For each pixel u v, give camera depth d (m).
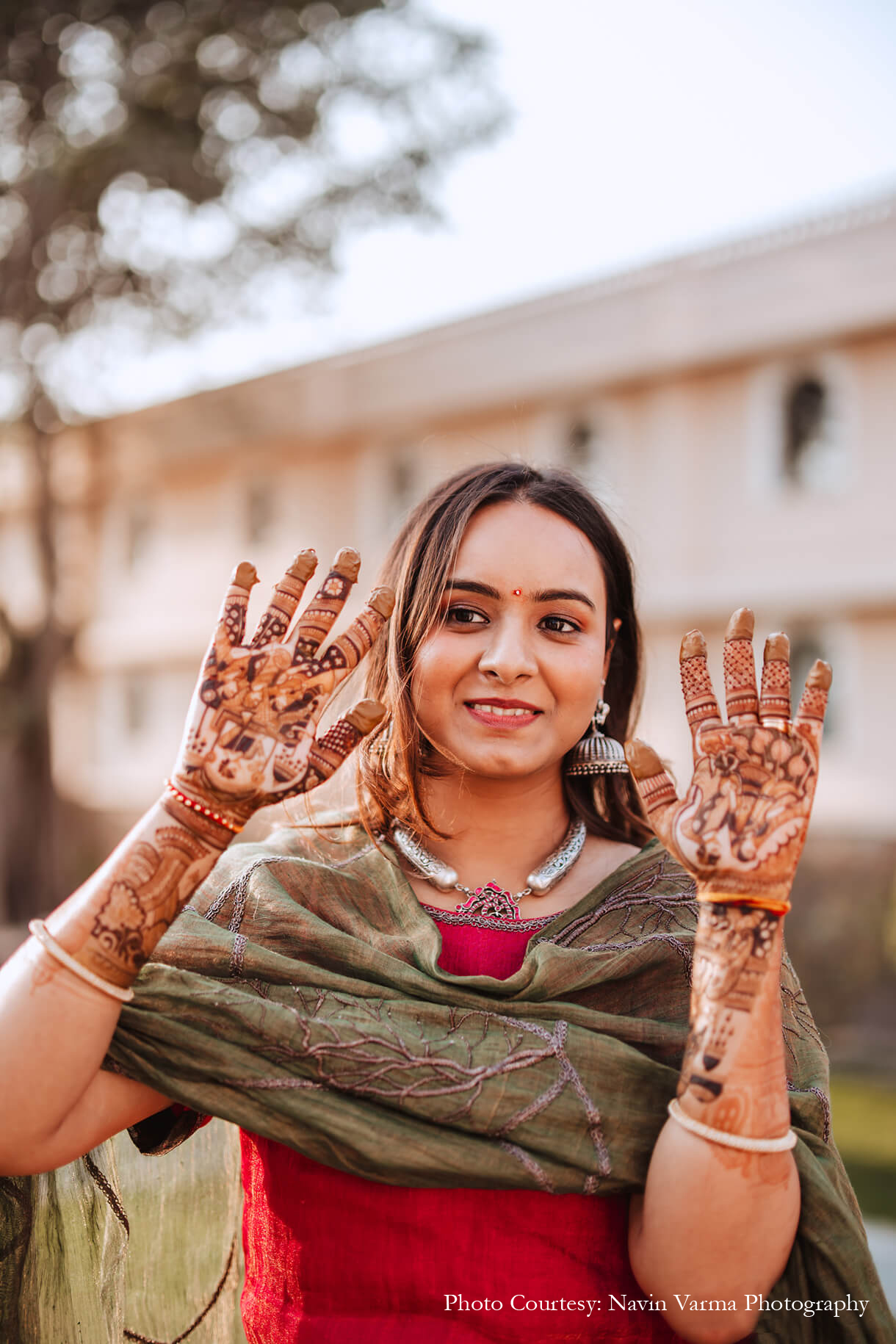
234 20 10.66
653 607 14.32
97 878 1.33
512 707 1.54
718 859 1.30
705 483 14.30
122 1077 1.46
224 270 11.84
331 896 1.60
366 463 17.16
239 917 1.58
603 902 1.60
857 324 13.14
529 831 1.65
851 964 10.98
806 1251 1.45
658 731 14.17
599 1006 1.52
